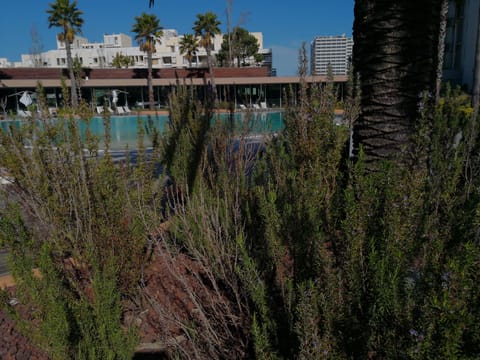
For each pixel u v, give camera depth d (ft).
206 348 6.32
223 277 7.30
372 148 8.82
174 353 6.47
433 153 8.90
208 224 8.23
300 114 10.18
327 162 8.80
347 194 5.30
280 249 6.29
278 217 6.47
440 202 7.24
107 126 9.92
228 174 11.61
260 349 4.93
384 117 8.64
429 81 8.76
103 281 6.15
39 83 9.67
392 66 8.48
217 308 7.21
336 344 4.60
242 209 9.34
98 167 9.23
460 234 5.20
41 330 5.81
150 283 8.70
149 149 19.93
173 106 18.39
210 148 14.11
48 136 8.86
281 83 97.81
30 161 8.77
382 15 8.43
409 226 5.36
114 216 8.46
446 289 3.93
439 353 3.81
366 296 4.83
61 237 8.26
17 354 6.73
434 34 8.66
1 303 6.37
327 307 4.70
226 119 14.76
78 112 9.64
